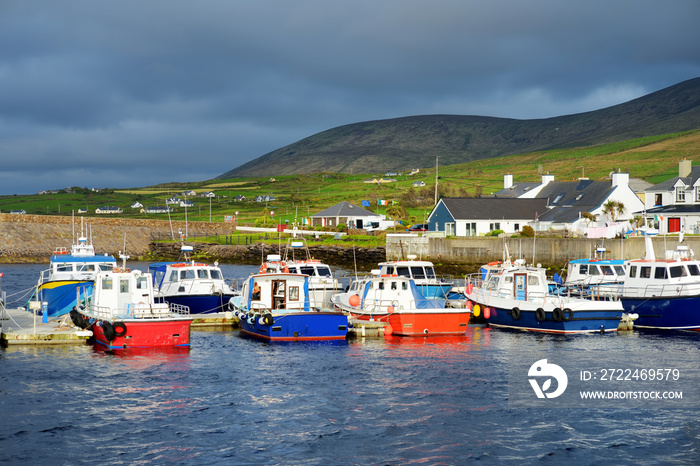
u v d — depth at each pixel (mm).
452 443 22562
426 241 84312
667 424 24344
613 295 41750
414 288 40281
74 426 23688
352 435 23156
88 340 36750
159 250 116500
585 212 89062
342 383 28984
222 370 30984
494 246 81000
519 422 24469
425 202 185250
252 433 23266
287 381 29250
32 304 38656
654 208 87812
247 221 166125
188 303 44562
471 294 45344
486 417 24953
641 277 41781
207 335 39750
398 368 31438
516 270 42438
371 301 40312
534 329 40125
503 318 41719
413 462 21109
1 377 29312
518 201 100125
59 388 27891
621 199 94500
